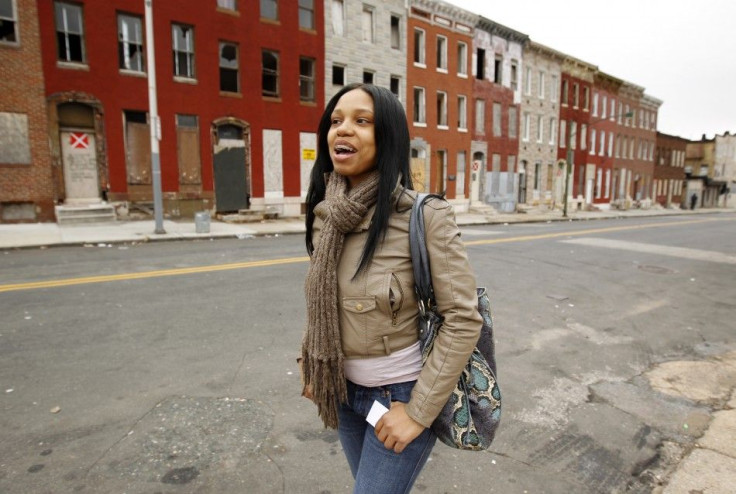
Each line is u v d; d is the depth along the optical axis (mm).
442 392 1341
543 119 34844
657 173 51688
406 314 1441
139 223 15734
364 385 1489
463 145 28688
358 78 22500
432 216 1383
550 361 4574
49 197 15148
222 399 3535
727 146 65062
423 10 25297
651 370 4418
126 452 2842
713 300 7355
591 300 7074
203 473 2662
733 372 4391
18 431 3053
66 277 7562
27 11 14266
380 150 1412
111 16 15531
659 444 3111
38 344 4574
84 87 15297
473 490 2594
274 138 19703
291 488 2555
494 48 30203
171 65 16812
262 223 17906
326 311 1439
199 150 17750
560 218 28266
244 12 18391
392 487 1466
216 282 7395
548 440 3131
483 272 8930
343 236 1445
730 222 29016
